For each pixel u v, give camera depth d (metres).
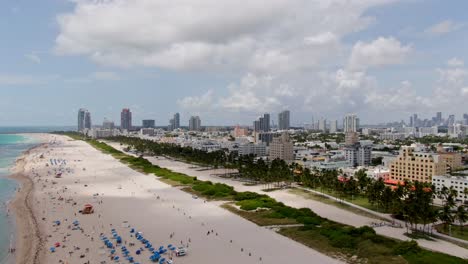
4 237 163.50
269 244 151.12
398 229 171.88
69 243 153.38
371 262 129.00
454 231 167.62
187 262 131.88
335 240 150.25
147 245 148.62
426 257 128.88
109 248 147.00
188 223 182.75
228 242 153.75
